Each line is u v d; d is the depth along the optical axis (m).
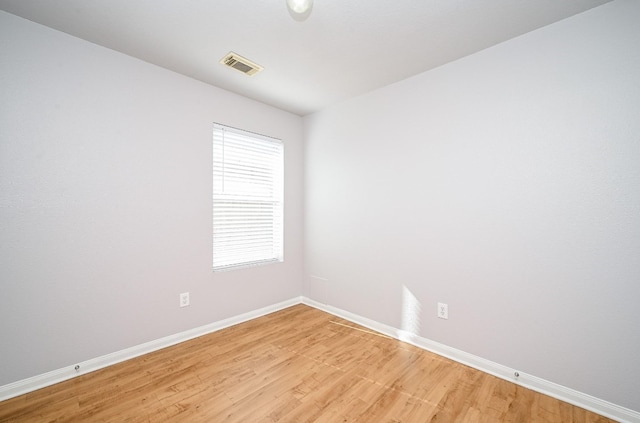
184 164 2.45
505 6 1.61
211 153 2.62
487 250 2.01
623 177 1.54
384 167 2.64
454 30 1.83
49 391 1.75
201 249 2.56
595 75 1.62
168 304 2.36
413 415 1.57
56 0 1.57
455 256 2.17
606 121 1.59
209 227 2.62
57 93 1.85
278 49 2.05
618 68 1.55
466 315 2.11
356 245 2.89
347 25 1.78
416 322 2.40
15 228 1.71
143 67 2.21
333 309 3.12
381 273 2.67
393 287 2.57
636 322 1.51
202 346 2.36
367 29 1.82
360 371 2.00
